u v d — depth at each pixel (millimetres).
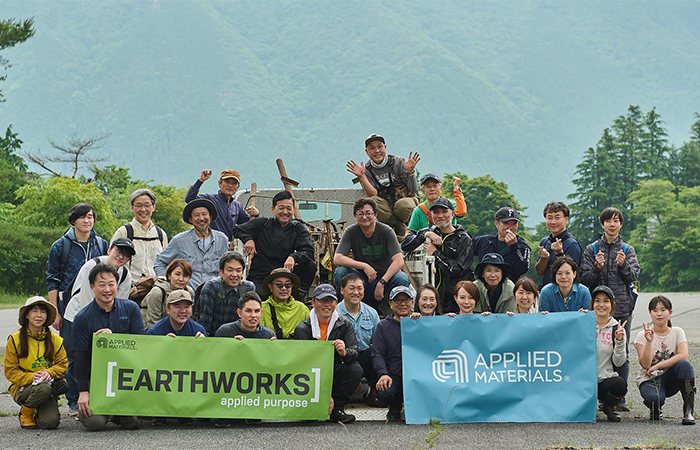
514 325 8227
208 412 7855
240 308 8086
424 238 9930
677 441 7090
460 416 8039
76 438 7344
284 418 7922
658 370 8188
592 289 9312
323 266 10508
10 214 54906
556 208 9656
